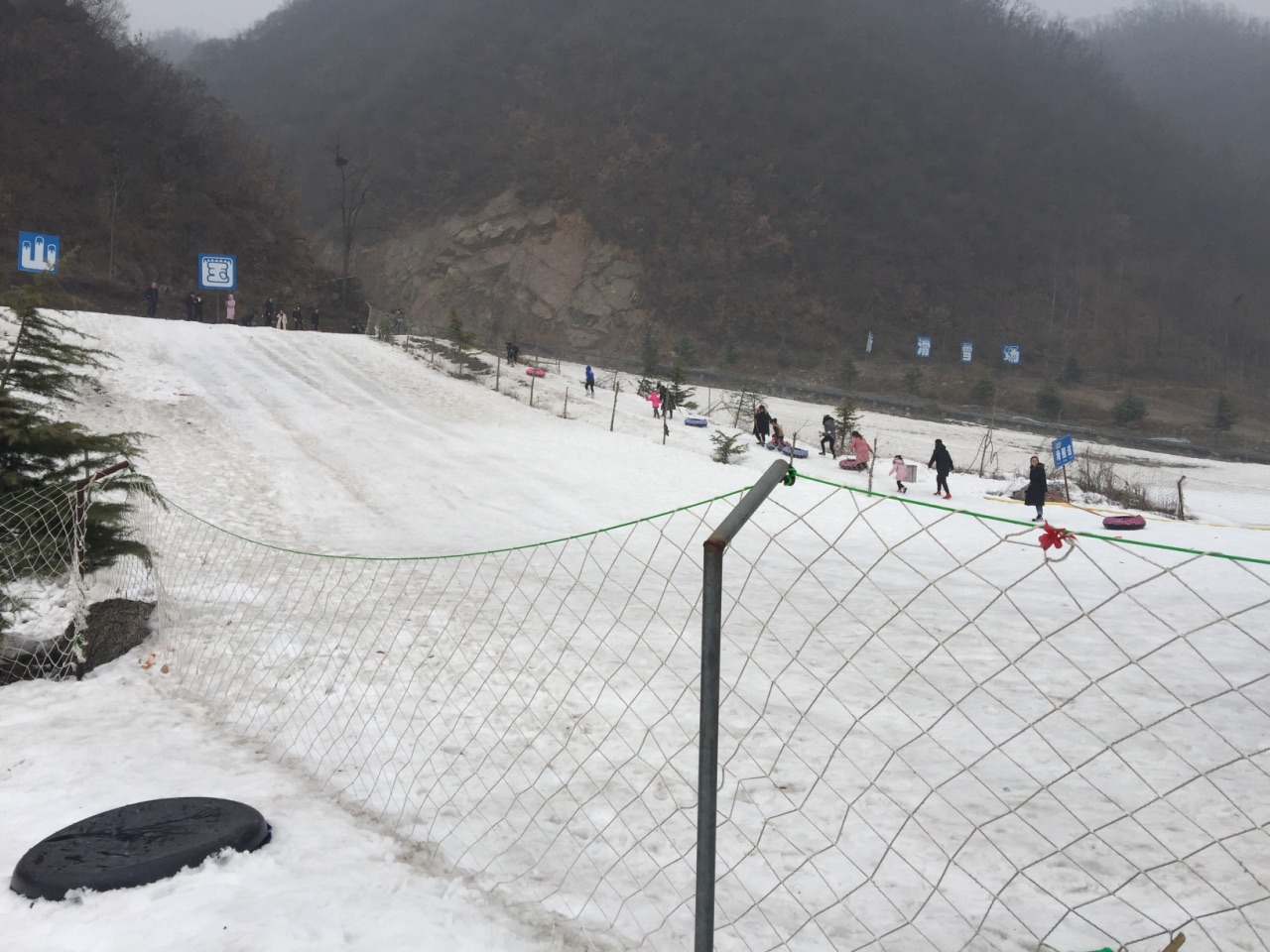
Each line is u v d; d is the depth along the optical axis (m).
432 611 9.20
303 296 61.25
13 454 7.87
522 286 94.88
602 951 3.32
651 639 8.17
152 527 12.48
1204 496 26.61
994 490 24.34
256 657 7.27
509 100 118.62
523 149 107.62
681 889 3.81
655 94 114.50
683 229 99.56
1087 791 4.92
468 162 109.94
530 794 4.78
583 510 18.03
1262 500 25.73
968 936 3.50
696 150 106.44
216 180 64.62
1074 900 3.80
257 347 35.09
